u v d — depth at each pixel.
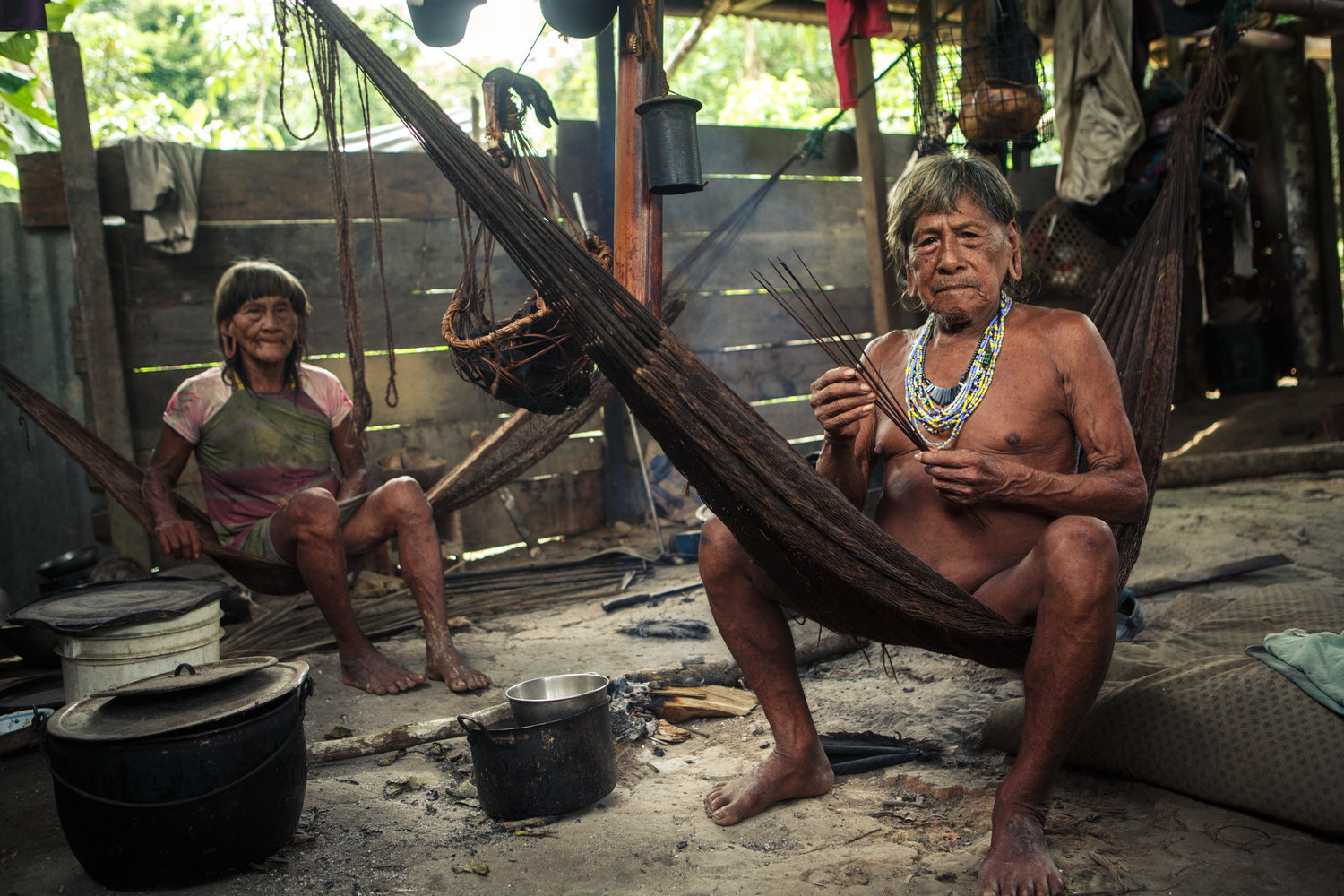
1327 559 4.15
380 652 3.50
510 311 5.58
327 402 3.74
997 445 2.14
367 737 2.72
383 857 2.13
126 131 7.88
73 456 3.43
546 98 2.60
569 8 2.41
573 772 2.28
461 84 14.66
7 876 2.14
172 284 4.93
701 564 2.31
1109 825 2.11
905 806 2.28
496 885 1.99
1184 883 1.85
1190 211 3.39
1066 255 6.64
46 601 2.89
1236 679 2.21
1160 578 3.86
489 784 2.28
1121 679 2.60
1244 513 5.00
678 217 5.95
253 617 4.41
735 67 15.01
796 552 1.92
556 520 5.83
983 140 5.20
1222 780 2.12
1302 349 7.61
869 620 2.03
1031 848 1.87
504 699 3.18
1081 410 2.09
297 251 5.14
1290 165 7.56
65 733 1.98
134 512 3.43
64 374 4.79
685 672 3.13
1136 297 3.08
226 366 3.61
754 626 2.29
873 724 2.78
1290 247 7.63
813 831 2.17
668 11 6.62
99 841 1.99
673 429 1.94
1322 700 2.08
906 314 6.38
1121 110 5.51
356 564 3.61
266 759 2.07
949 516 2.18
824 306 6.39
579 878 2.00
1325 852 1.95
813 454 4.03
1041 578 1.90
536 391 2.45
